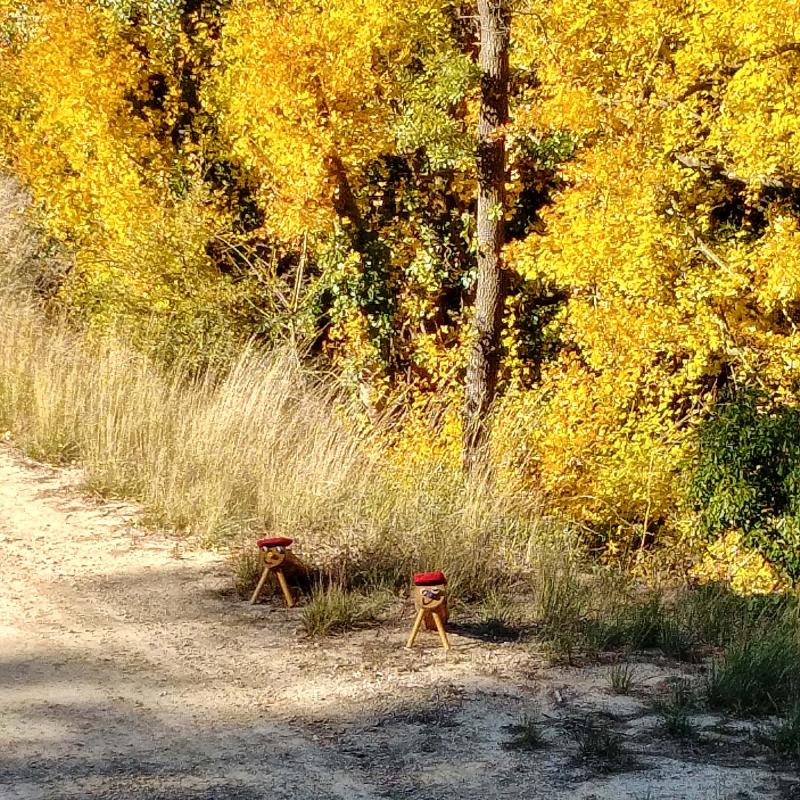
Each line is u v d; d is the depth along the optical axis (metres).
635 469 13.32
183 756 4.81
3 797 4.31
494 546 7.74
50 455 10.11
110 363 10.93
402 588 7.18
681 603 7.28
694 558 12.44
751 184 13.55
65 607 6.79
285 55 14.12
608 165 13.30
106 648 6.14
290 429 9.36
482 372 14.43
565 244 13.46
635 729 5.20
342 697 5.53
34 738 4.93
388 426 13.60
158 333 14.26
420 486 8.48
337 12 14.04
